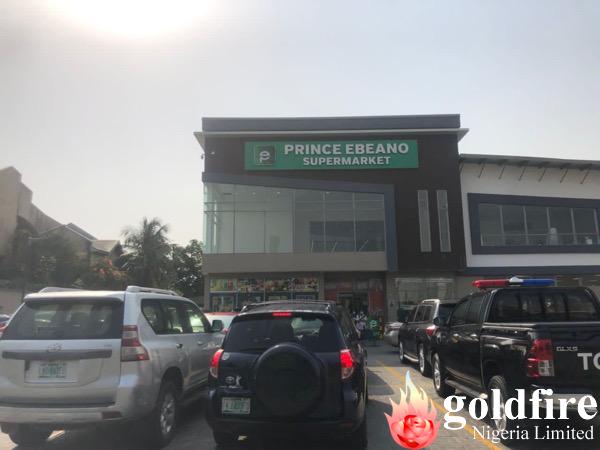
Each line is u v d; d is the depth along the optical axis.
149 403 6.16
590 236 30.33
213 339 9.02
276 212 28.83
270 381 5.41
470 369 7.73
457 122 29.12
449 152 29.31
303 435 5.48
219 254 27.89
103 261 46.38
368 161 29.08
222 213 28.83
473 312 8.14
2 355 6.00
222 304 28.08
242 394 5.66
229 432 5.68
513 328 6.45
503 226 30.05
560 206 30.42
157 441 6.38
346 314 7.89
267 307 6.59
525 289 7.66
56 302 6.38
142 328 6.41
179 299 8.12
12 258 46.84
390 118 29.14
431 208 28.73
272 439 6.65
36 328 6.16
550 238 30.06
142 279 45.53
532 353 5.92
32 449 6.48
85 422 5.79
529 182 30.48
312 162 29.03
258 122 29.16
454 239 28.44
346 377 5.60
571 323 6.11
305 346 5.74
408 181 29.00
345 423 5.45
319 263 27.83
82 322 6.17
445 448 6.31
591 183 30.72
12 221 52.91
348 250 28.47
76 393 5.83
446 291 28.73
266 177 28.91
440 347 9.39
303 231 28.70
